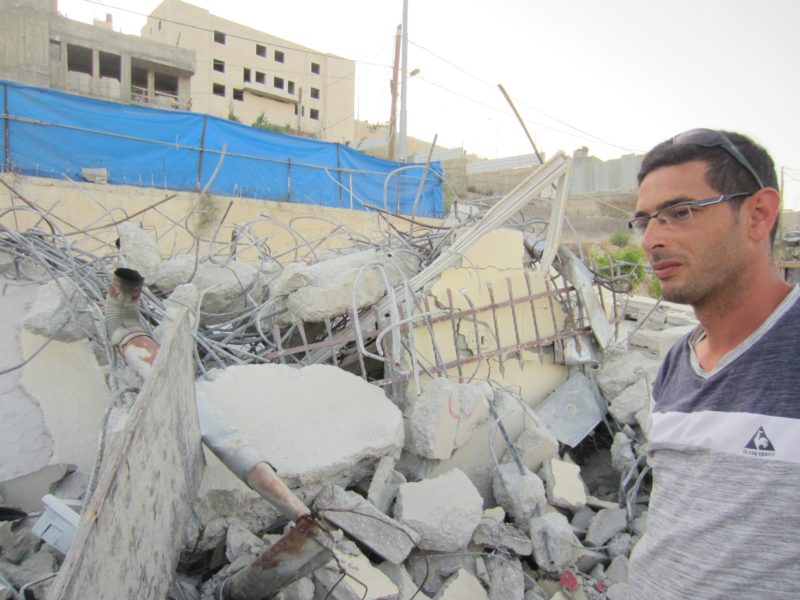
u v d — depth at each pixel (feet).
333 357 15.10
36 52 79.77
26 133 40.55
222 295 15.99
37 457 9.83
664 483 4.57
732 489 3.92
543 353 18.06
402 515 10.20
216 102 134.82
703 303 4.40
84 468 10.11
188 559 9.15
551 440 13.64
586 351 18.13
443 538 10.07
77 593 3.93
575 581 11.00
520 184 15.89
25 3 78.79
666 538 4.33
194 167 46.88
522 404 14.43
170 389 6.70
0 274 13.09
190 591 8.47
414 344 14.32
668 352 5.25
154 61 94.22
